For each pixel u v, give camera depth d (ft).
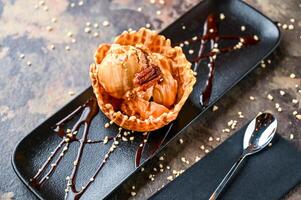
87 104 2.35
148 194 2.22
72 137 2.29
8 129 2.37
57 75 2.51
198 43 2.53
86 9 2.70
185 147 2.31
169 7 2.70
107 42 2.61
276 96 2.42
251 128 2.28
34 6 2.71
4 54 2.57
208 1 2.61
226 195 2.16
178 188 2.18
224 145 2.26
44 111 2.42
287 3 2.67
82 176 2.21
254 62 2.47
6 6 2.71
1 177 2.25
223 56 2.49
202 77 2.43
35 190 2.15
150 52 2.31
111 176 2.21
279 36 2.49
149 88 2.25
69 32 2.63
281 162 2.22
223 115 2.38
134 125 2.22
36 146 2.26
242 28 2.56
